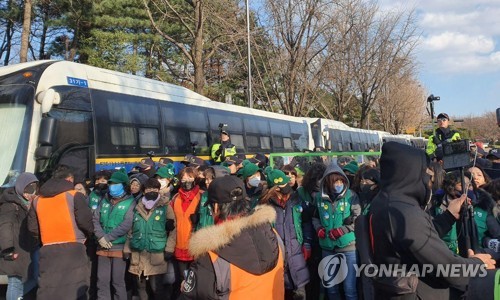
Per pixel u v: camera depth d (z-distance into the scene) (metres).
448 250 2.70
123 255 6.39
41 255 5.06
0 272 5.94
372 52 33.34
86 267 5.31
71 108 8.88
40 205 5.11
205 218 5.45
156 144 11.26
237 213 2.96
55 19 25.59
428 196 2.93
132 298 7.15
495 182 4.90
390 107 52.66
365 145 31.33
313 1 27.17
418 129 65.94
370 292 3.83
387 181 2.95
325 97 36.69
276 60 28.80
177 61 31.03
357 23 31.48
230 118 14.90
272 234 3.03
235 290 2.77
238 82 33.09
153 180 6.33
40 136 7.96
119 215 6.32
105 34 24.03
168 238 6.27
